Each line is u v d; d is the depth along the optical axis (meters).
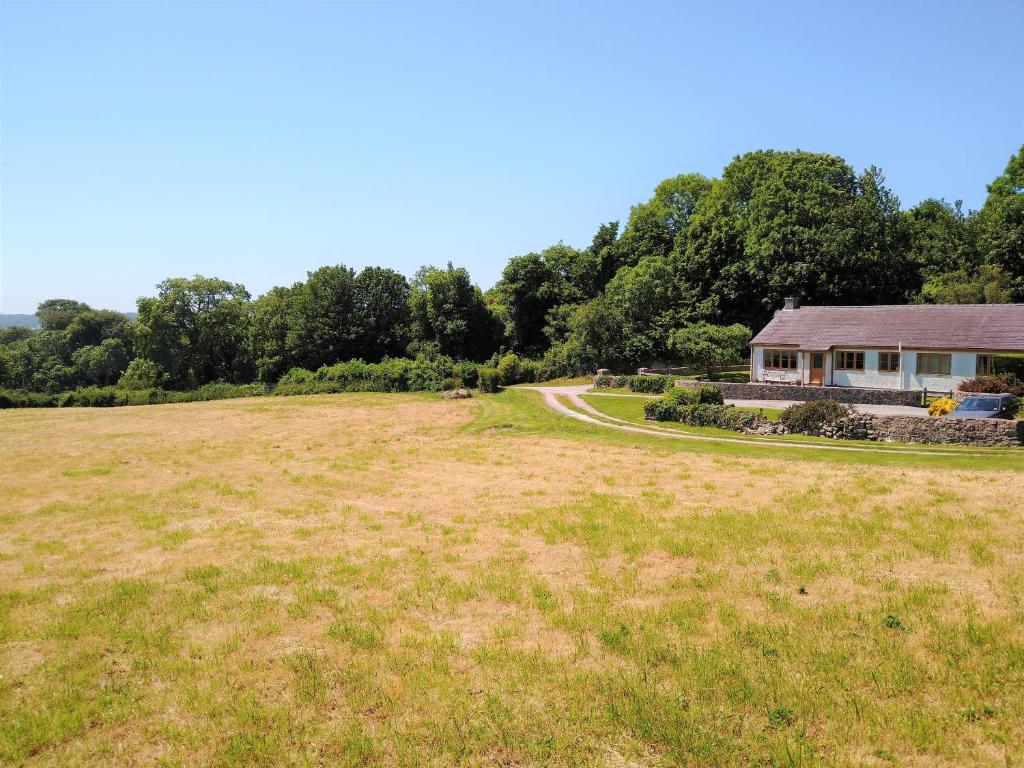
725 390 39.19
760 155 65.81
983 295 47.56
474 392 54.12
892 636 9.14
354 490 20.56
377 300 78.62
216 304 79.75
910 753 6.84
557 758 7.02
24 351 97.81
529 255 80.12
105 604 11.52
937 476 18.38
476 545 14.18
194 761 7.21
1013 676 8.02
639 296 58.78
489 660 9.06
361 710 8.05
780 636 9.30
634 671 8.63
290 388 62.06
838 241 53.22
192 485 22.05
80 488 22.22
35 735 7.73
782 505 16.09
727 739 7.20
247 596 11.74
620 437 29.92
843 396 35.28
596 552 13.30
